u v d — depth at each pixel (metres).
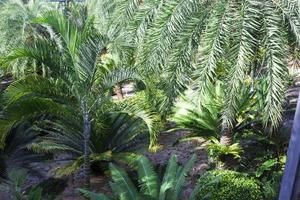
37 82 5.43
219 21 4.80
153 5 5.30
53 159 6.70
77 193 6.09
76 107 5.84
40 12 9.91
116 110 6.00
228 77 4.75
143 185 4.75
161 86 5.36
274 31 4.72
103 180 6.60
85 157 5.90
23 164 6.17
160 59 5.06
